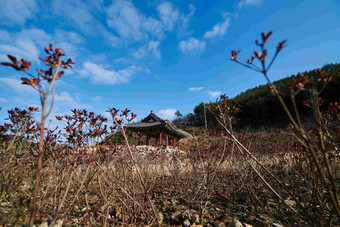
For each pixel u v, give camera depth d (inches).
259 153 204.7
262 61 44.4
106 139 89.0
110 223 94.8
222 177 163.8
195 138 148.1
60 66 47.8
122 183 116.0
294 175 148.6
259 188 154.1
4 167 95.0
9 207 96.7
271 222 100.0
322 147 50.5
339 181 103.7
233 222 97.1
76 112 85.9
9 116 95.4
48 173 113.2
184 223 101.0
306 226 86.4
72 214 102.4
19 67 39.0
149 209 118.6
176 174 193.6
